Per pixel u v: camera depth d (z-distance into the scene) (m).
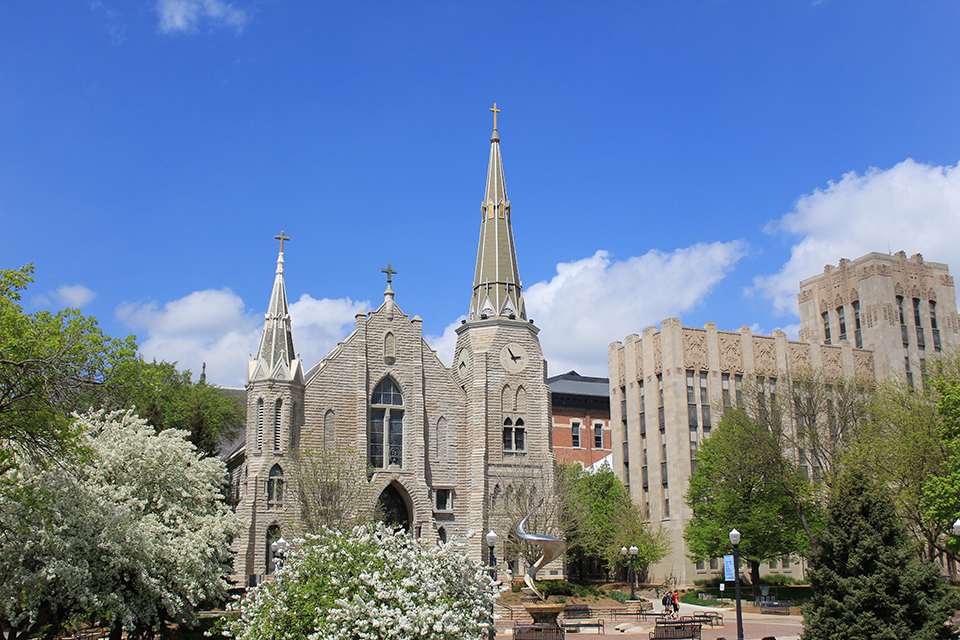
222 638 44.59
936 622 30.67
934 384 59.19
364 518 60.62
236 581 59.78
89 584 35.94
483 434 70.94
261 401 64.56
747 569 82.25
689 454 85.06
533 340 75.56
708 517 72.00
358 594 25.47
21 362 30.64
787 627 50.59
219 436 84.38
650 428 89.88
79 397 33.75
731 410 73.62
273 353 65.69
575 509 71.75
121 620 38.66
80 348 32.81
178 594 39.59
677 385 86.25
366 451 66.94
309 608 25.44
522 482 71.00
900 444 57.00
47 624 38.00
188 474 44.19
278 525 62.38
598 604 61.97
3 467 32.50
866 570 31.66
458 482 70.69
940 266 103.25
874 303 98.25
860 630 30.64
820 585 32.78
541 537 48.69
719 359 89.06
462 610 27.78
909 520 60.66
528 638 38.12
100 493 37.62
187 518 43.00
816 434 67.88
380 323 70.75
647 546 76.94
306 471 62.12
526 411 73.44
